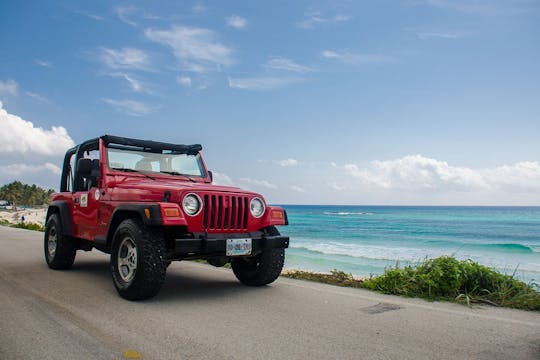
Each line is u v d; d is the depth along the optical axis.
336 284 5.75
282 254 5.16
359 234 31.66
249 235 4.73
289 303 4.36
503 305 4.52
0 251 8.54
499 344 3.15
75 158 6.14
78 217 5.84
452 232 34.25
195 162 6.26
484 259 17.72
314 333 3.30
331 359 2.74
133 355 2.71
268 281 5.18
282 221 5.07
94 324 3.41
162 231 4.34
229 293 4.84
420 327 3.56
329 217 65.56
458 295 4.82
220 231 4.54
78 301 4.23
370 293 5.04
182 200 4.29
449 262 5.31
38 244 10.14
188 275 6.16
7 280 5.30
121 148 5.60
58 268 6.26
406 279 5.18
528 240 27.61
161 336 3.13
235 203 4.68
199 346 2.93
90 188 5.68
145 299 4.32
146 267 4.11
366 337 3.24
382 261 14.60
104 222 5.15
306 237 28.61
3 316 3.58
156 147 5.85
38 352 2.73
